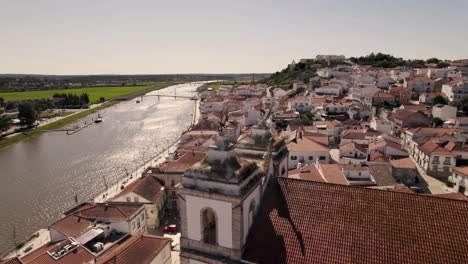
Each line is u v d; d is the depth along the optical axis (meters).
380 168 80.19
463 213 25.33
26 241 68.00
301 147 97.00
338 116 145.12
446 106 130.12
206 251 28.66
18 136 161.12
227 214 27.00
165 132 171.00
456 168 82.25
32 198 90.19
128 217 58.38
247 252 27.47
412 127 119.25
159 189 74.81
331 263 25.36
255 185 28.16
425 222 25.59
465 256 23.72
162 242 49.44
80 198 89.25
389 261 24.53
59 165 117.94
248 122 161.25
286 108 163.00
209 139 108.81
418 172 94.50
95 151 135.75
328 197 28.48
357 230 26.31
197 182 27.89
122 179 102.50
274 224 28.30
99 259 48.12
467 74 195.75
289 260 26.17
